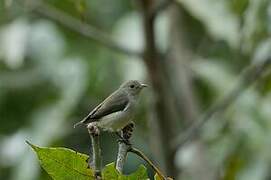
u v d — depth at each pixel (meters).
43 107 14.23
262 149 12.76
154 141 12.41
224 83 13.50
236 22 12.29
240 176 12.62
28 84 14.53
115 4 15.17
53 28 14.73
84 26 11.70
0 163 13.65
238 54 12.60
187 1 12.74
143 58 11.44
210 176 12.92
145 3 11.18
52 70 14.43
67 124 13.99
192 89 14.13
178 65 14.16
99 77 13.97
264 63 11.75
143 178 5.69
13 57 13.83
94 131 5.62
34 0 11.91
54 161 5.58
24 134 13.81
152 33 11.30
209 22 12.52
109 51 13.88
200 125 11.54
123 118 7.45
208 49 14.53
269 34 11.58
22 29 14.05
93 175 5.62
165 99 11.66
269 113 13.01
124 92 7.60
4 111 14.67
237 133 12.94
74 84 14.05
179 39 14.36
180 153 13.17
